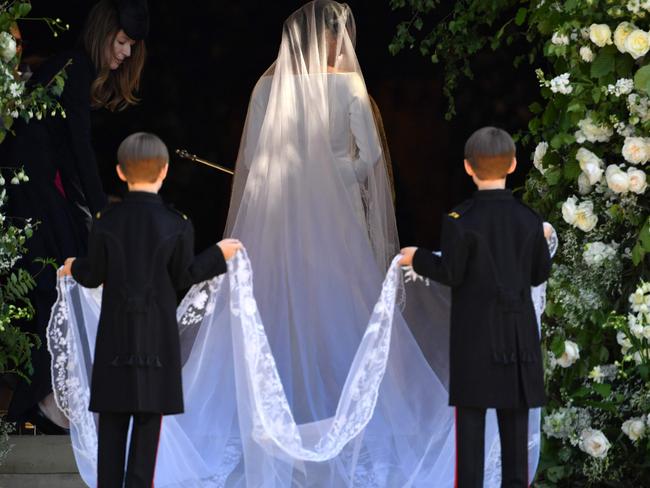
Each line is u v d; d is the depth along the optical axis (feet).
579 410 49.55
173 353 40.78
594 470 48.39
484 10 65.21
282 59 53.42
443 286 47.65
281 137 52.42
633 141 47.60
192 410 47.29
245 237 51.70
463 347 40.65
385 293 44.06
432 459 47.14
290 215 51.16
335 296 50.47
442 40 68.90
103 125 104.99
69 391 45.09
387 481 47.14
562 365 49.42
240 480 47.03
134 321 40.19
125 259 40.73
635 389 50.08
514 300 40.60
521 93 102.06
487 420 45.44
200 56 106.42
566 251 50.65
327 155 51.90
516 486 40.73
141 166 41.50
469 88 103.09
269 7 106.22
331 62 54.19
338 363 49.85
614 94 48.57
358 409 44.27
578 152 49.14
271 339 50.14
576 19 49.65
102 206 58.34
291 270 50.55
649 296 46.42
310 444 47.52
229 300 46.01
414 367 47.52
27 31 99.40
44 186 57.88
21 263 57.36
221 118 107.14
